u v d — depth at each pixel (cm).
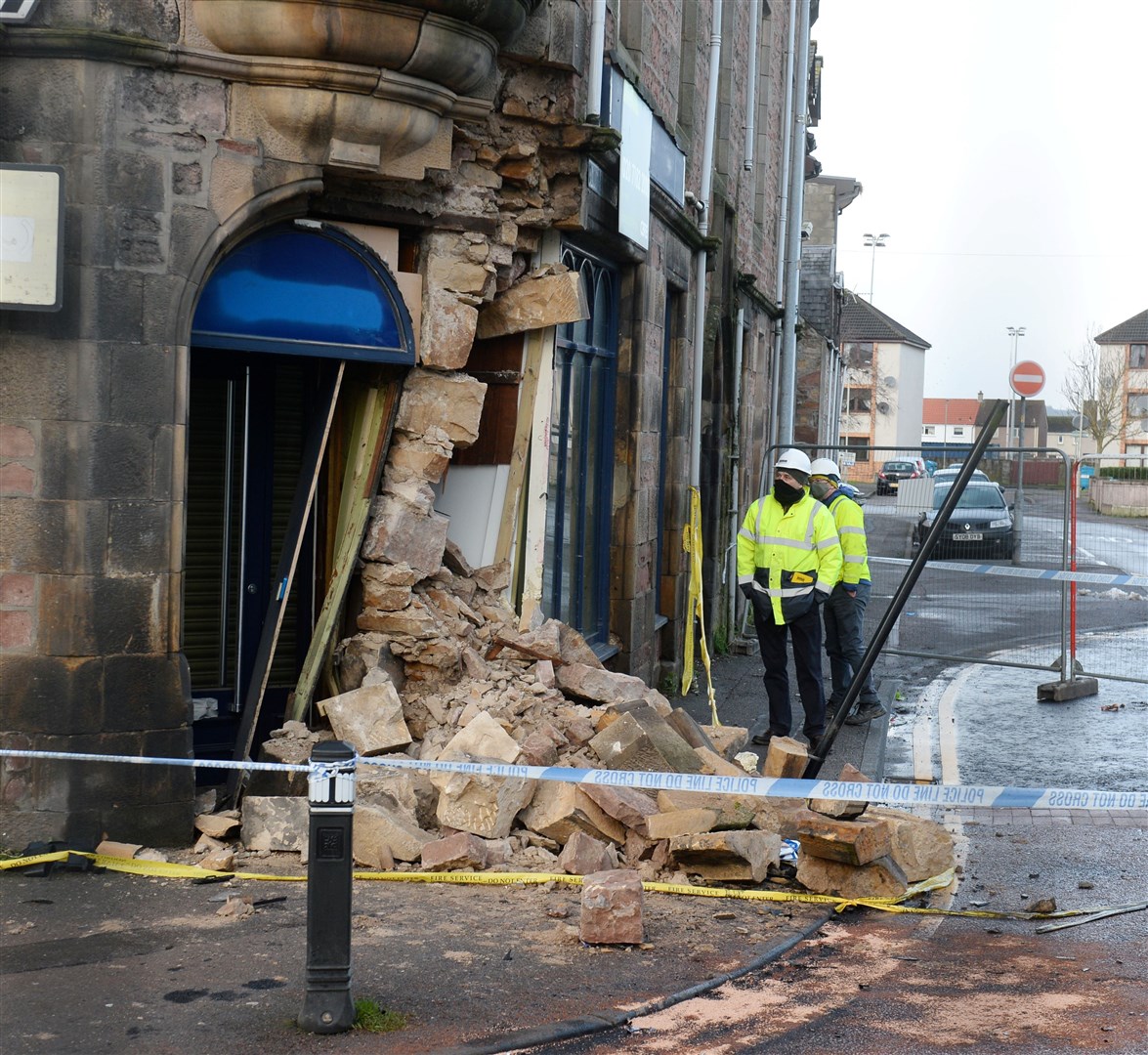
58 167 632
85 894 611
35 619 652
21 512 650
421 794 714
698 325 1341
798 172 2073
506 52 804
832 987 548
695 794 722
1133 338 7819
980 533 1570
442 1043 466
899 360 8344
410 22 677
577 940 581
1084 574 1318
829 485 1186
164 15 655
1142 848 794
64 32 634
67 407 647
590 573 1093
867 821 681
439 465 805
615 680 847
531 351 886
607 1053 470
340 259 752
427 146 737
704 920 624
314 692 792
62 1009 484
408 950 560
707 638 1548
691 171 1310
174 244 665
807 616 1039
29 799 654
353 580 800
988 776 987
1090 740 1116
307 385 857
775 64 1945
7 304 632
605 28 952
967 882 720
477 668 803
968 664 1530
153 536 664
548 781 721
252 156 685
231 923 578
